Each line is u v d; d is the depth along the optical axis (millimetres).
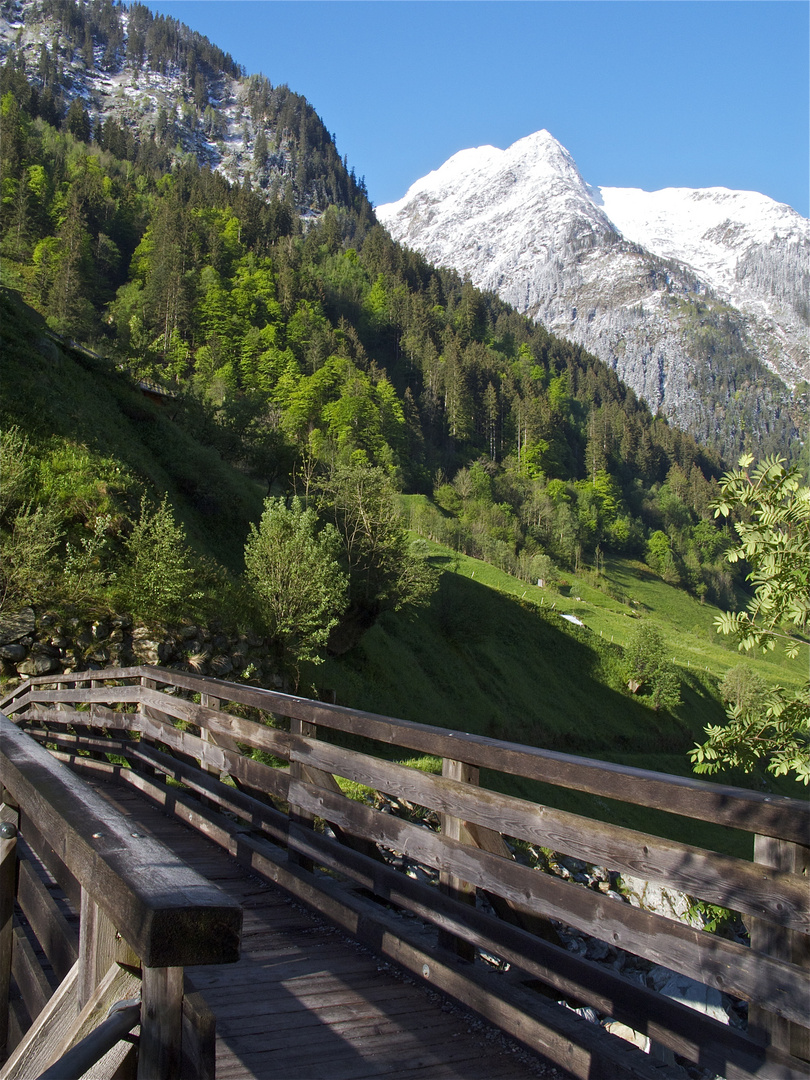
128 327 118062
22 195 147000
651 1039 2756
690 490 199500
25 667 18359
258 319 163750
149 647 20359
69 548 20672
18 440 23500
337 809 4746
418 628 44719
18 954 2615
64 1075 1167
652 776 2779
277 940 4441
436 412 176875
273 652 24344
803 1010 2248
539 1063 3143
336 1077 2980
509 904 3652
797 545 5758
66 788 1997
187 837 6703
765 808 2371
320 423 133875
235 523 37781
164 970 1338
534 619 60094
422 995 3764
